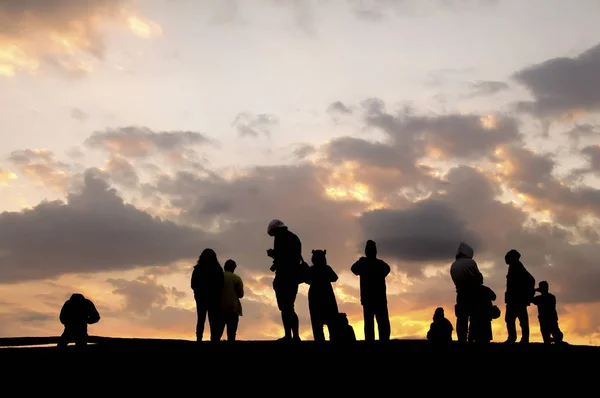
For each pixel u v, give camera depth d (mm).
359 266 17594
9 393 13945
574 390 14969
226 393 14297
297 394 14453
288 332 16359
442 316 16734
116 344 15812
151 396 14141
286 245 16609
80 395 14117
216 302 17281
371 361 15062
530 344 17562
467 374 15086
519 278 18484
